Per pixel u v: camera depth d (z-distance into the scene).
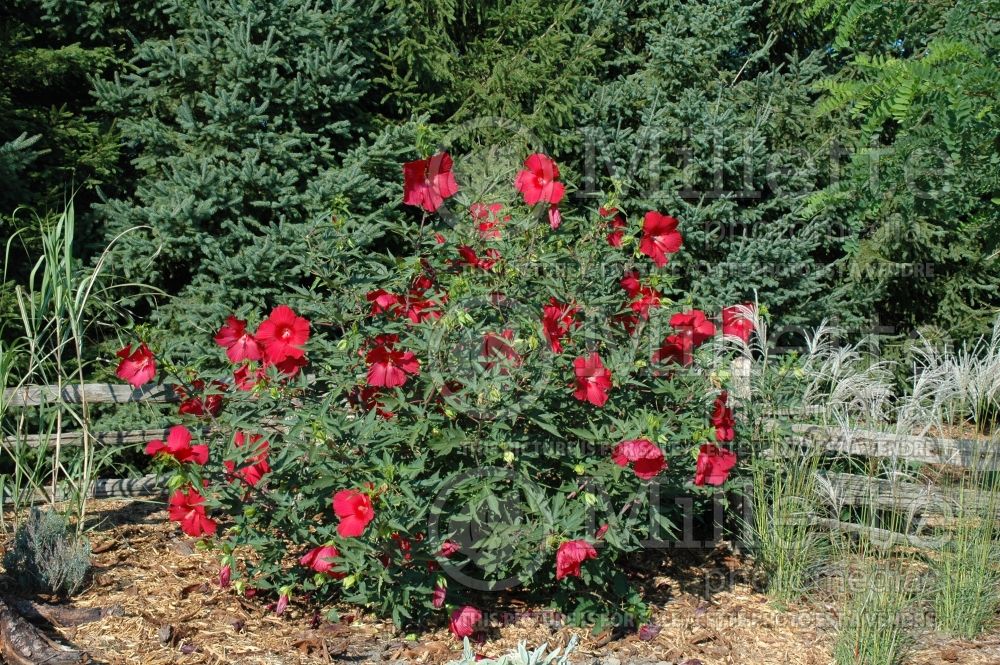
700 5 8.71
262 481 3.78
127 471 6.20
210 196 6.50
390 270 4.21
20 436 5.15
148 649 3.63
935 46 3.96
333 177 6.72
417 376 3.99
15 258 6.64
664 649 3.87
